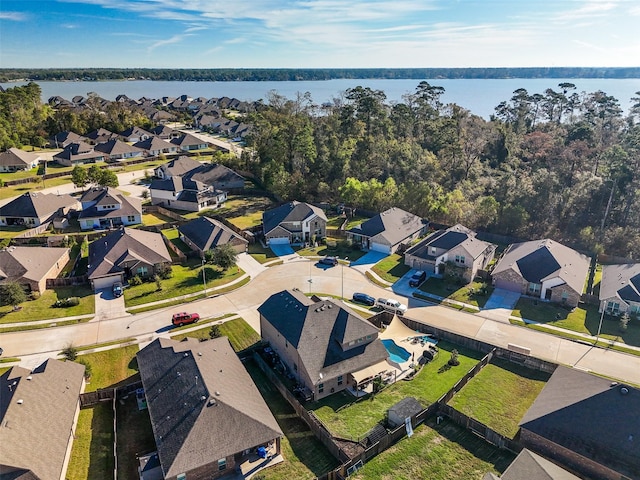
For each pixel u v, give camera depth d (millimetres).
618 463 28953
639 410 30750
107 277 58562
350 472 29797
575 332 48906
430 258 63781
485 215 78875
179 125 194125
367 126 122312
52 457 29438
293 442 33062
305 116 127062
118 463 31094
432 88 142625
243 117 185000
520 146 117312
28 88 172250
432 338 47969
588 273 63438
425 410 34812
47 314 51719
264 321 45906
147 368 38438
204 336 47719
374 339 42156
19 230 77125
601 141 105625
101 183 98500
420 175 98688
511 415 36094
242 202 97188
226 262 62250
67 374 37875
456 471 30188
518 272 57938
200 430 30031
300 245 73875
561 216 77938
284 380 40125
